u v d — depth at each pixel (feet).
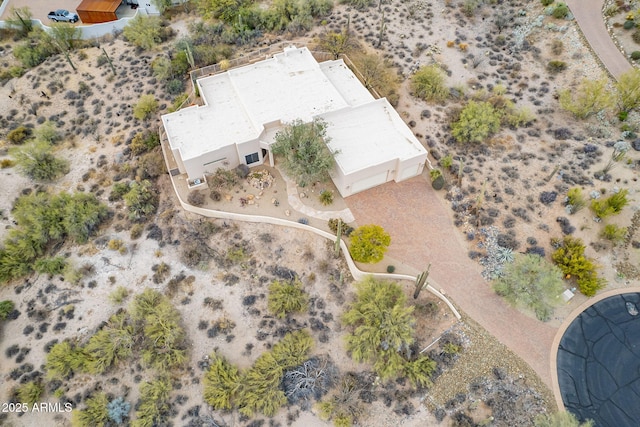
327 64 198.90
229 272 156.15
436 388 132.36
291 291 147.84
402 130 172.76
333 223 157.69
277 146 159.63
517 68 199.82
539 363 133.90
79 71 215.92
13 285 157.69
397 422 128.57
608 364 132.36
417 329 141.38
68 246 164.86
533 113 185.57
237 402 131.75
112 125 196.85
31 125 201.36
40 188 180.96
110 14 240.53
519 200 163.12
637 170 164.66
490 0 226.58
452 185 168.76
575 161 170.09
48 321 149.07
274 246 159.84
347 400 131.03
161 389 133.39
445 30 217.56
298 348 138.21
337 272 153.89
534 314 142.20
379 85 194.70
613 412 125.39
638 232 152.97
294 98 181.47
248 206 166.40
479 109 177.99
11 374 139.64
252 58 208.03
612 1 211.82
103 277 156.56
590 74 191.11
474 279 149.18
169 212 169.58
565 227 154.92
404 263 152.66
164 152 181.06
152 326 142.00
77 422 128.88
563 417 120.47
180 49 212.43
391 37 216.95
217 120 176.24
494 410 127.65
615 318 139.85
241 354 141.59
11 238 162.91
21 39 240.73
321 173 163.12
